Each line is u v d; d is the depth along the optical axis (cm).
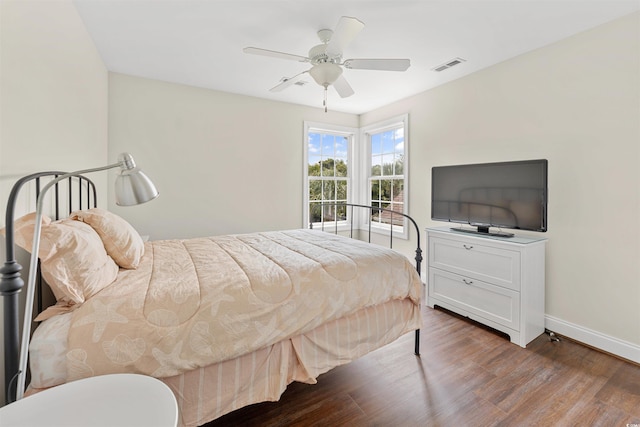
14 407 78
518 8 193
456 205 286
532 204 229
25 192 128
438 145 338
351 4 190
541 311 236
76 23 194
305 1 187
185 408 110
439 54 258
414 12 198
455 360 200
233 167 363
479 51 253
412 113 370
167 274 140
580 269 224
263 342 124
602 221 213
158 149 320
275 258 170
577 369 190
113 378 90
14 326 87
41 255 101
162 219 325
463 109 309
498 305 235
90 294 112
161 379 106
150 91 313
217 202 355
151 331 104
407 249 387
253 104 374
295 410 155
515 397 164
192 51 254
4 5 112
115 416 77
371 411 154
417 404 159
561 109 233
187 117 333
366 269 165
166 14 201
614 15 200
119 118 299
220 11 197
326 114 433
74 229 117
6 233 88
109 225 144
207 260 167
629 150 200
